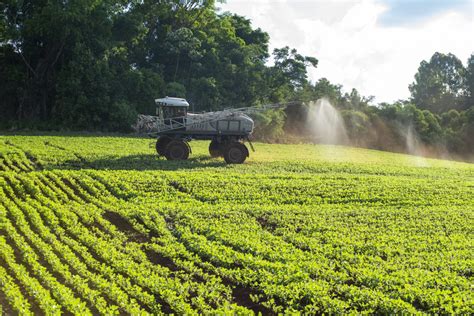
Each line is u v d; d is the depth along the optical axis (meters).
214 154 33.91
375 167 36.56
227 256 14.98
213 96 56.09
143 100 51.31
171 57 58.19
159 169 29.06
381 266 14.36
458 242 17.38
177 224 18.08
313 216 20.09
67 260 14.10
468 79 90.94
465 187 28.67
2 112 49.38
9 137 39.19
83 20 47.75
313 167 34.06
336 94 66.38
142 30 54.09
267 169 31.25
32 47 49.16
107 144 38.69
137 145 39.16
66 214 18.34
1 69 48.31
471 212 21.98
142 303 12.16
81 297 12.31
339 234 17.53
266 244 16.31
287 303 12.17
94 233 16.92
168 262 14.86
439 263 14.77
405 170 36.31
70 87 47.28
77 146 36.41
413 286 12.92
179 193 23.02
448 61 93.25
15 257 14.42
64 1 47.47
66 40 48.53
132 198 21.81
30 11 48.69
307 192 24.64
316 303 11.90
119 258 14.35
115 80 50.16
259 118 52.72
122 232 17.47
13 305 11.35
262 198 23.36
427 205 23.84
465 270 14.45
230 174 27.75
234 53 61.59
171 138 31.66
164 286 12.60
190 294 12.77
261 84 61.69
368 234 17.81
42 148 34.28
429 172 36.34
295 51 68.81
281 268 13.90
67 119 47.84
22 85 48.91
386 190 26.00
